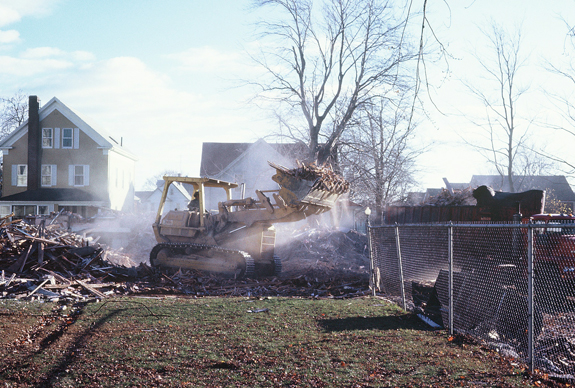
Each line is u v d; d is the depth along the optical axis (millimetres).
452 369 5578
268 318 8289
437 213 15750
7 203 33250
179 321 8016
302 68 30812
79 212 34438
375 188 30375
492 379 5266
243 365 5652
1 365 5547
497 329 7395
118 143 41031
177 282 12922
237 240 14250
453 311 8008
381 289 11945
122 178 39344
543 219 10492
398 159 30406
